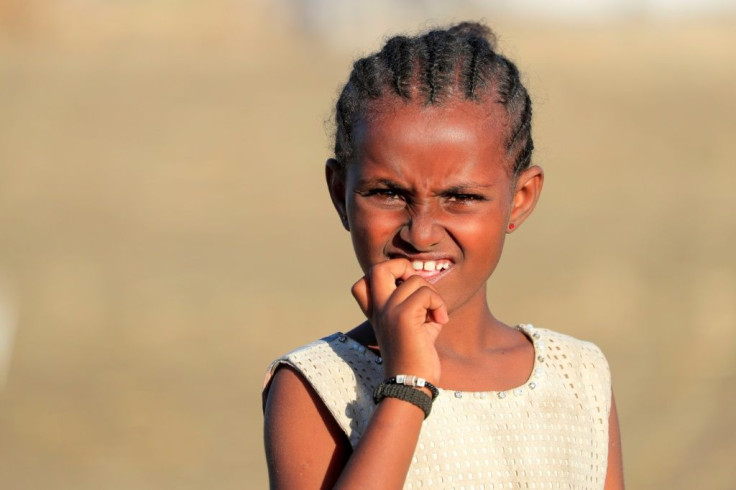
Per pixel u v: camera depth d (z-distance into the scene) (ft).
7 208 179.22
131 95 295.89
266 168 208.95
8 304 121.49
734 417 84.12
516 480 26.40
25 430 86.43
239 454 82.28
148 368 101.76
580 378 28.58
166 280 133.59
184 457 81.30
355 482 23.08
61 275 136.26
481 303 27.94
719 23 550.36
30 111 269.85
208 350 106.83
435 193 25.17
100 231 162.91
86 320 117.39
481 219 25.53
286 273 135.85
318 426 25.96
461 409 26.58
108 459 81.41
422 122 25.03
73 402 93.09
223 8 480.64
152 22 459.73
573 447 27.50
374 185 25.40
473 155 25.21
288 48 434.30
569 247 144.25
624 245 145.48
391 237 25.59
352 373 26.53
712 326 109.50
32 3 443.73
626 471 75.15
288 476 25.55
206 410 90.94
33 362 103.86
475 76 25.80
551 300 118.73
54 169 209.67
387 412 23.86
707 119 253.03
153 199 185.26
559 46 406.62
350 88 26.53
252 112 268.41
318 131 243.60
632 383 94.07
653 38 447.83
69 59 371.35
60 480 77.61
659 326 110.01
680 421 84.23
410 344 24.22
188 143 232.94
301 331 112.16
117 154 223.30
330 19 510.17
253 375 99.76
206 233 160.45
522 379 27.94
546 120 248.32
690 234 152.15
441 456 25.85
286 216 171.73
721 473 73.67
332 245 152.15
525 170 27.78
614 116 256.73
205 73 340.80
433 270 25.58
